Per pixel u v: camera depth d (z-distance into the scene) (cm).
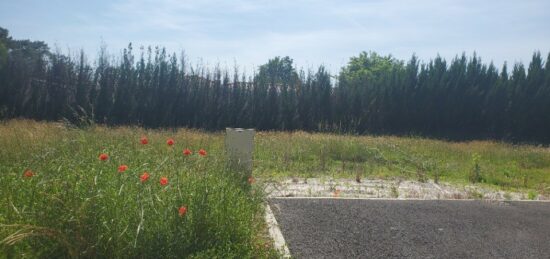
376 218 567
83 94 2420
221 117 2605
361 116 2783
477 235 511
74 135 634
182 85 2562
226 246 351
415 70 2952
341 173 1008
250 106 2662
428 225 545
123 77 2481
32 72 2416
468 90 2958
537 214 631
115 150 487
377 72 4628
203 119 2573
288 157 1112
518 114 2930
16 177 370
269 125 2673
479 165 1106
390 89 2873
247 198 475
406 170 1071
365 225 531
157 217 333
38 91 2398
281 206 612
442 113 2942
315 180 900
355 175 989
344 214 580
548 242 495
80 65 2453
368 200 682
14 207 302
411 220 565
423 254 438
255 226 445
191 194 359
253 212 460
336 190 788
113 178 366
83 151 500
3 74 2325
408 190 831
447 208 647
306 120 2717
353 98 2788
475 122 2964
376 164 1162
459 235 509
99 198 318
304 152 1217
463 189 866
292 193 732
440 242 479
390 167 1130
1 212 314
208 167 475
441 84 2934
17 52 2895
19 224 287
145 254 319
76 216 300
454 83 2956
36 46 3466
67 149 523
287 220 537
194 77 2602
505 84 2953
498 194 821
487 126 2967
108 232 307
